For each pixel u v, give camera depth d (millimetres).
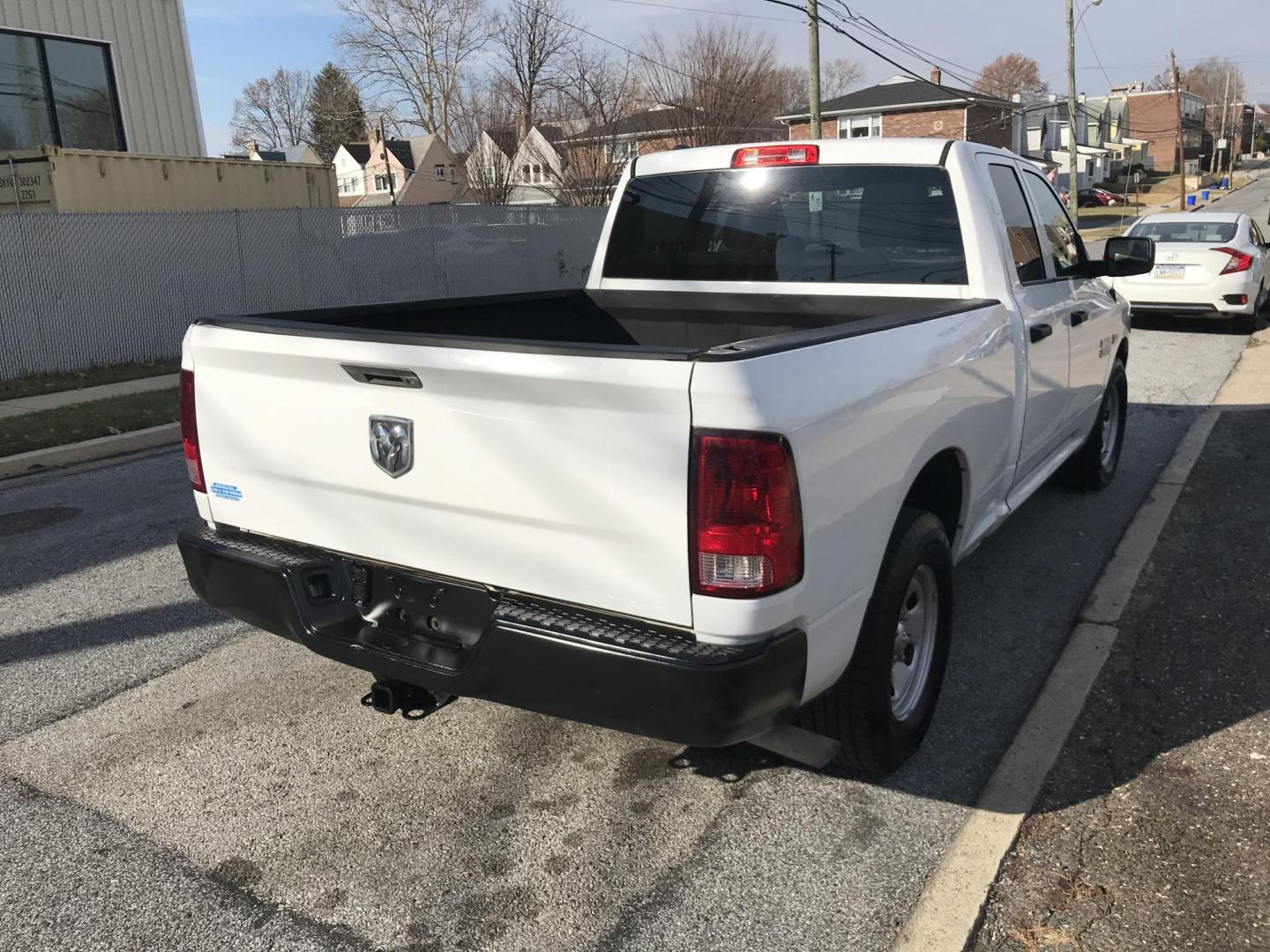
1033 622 4465
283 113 94750
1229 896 2646
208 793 3236
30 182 13227
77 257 12414
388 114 54188
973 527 3842
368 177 61906
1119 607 4516
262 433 3082
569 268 20344
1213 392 9438
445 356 2578
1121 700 3707
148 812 3135
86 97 16375
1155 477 6707
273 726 3666
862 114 52000
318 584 3086
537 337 4617
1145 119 94062
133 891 2758
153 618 4695
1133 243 5047
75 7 15945
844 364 2656
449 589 2832
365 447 2844
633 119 36000
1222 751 3346
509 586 2693
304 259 15188
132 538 5965
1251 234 13867
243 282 14391
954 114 49969
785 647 2477
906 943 2510
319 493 3014
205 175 15148
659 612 2465
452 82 52031
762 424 2305
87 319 12625
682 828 3020
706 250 4574
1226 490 6238
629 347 2381
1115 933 2525
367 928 2607
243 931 2600
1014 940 2520
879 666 2969
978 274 3971
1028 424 4266
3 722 3723
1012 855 2844
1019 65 86000
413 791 3236
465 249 17906
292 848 2945
